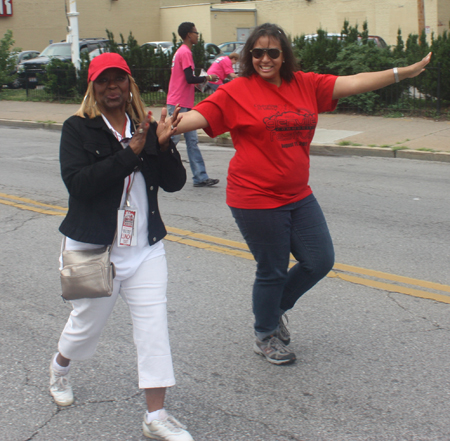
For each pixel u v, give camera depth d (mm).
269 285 3443
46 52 26078
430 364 3602
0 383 3426
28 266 5406
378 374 3494
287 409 3148
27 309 4480
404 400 3213
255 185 3250
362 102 14906
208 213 7082
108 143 2705
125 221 2744
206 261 5480
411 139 11883
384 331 4051
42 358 3729
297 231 3373
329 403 3197
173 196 7898
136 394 3312
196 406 3186
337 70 16016
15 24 35000
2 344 3920
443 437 2879
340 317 4273
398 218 6840
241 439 2891
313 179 9094
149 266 2811
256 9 36031
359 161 10711
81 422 3043
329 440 2869
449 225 6539
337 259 5484
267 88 3193
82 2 36844
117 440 2893
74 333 2920
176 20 38469
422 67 3285
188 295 4707
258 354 3752
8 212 7238
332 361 3658
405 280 4957
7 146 12500
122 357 3730
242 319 4277
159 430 2758
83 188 2609
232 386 3387
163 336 2777
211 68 10102
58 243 6078
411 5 29109
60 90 20500
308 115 3209
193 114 3166
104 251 2758
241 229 3379
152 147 2801
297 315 4316
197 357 3729
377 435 2902
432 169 9836
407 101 14672
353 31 16984
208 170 9758
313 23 33438
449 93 14039
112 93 2682
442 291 4723
